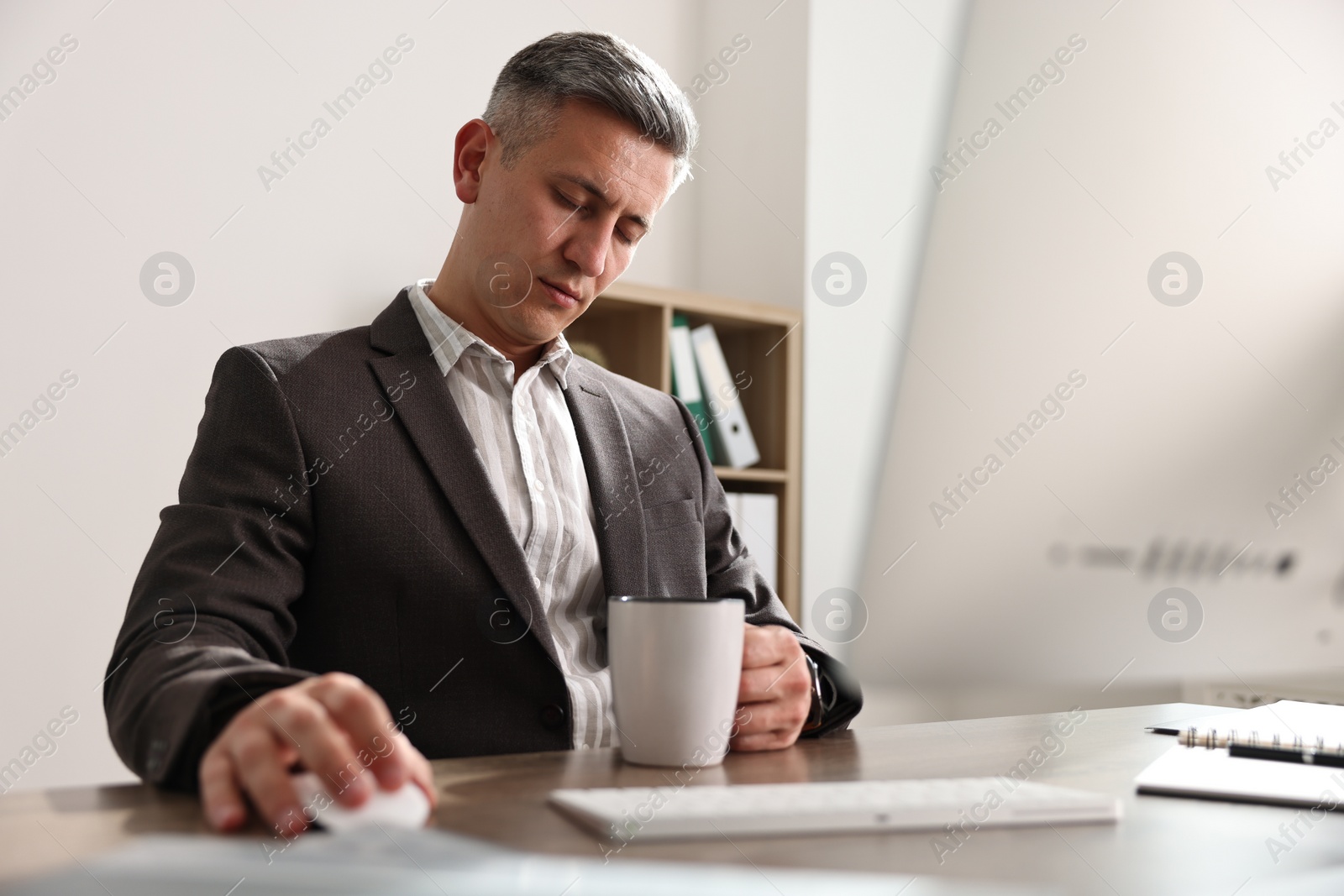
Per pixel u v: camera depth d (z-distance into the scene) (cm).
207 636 81
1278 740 80
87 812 56
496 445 123
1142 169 261
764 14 298
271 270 224
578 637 121
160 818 55
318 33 233
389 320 124
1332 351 231
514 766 74
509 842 51
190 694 63
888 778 72
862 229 293
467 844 50
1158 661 252
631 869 46
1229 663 242
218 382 110
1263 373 241
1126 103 264
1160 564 254
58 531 196
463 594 109
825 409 287
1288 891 47
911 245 301
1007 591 278
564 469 127
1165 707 122
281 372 111
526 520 121
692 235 312
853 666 295
